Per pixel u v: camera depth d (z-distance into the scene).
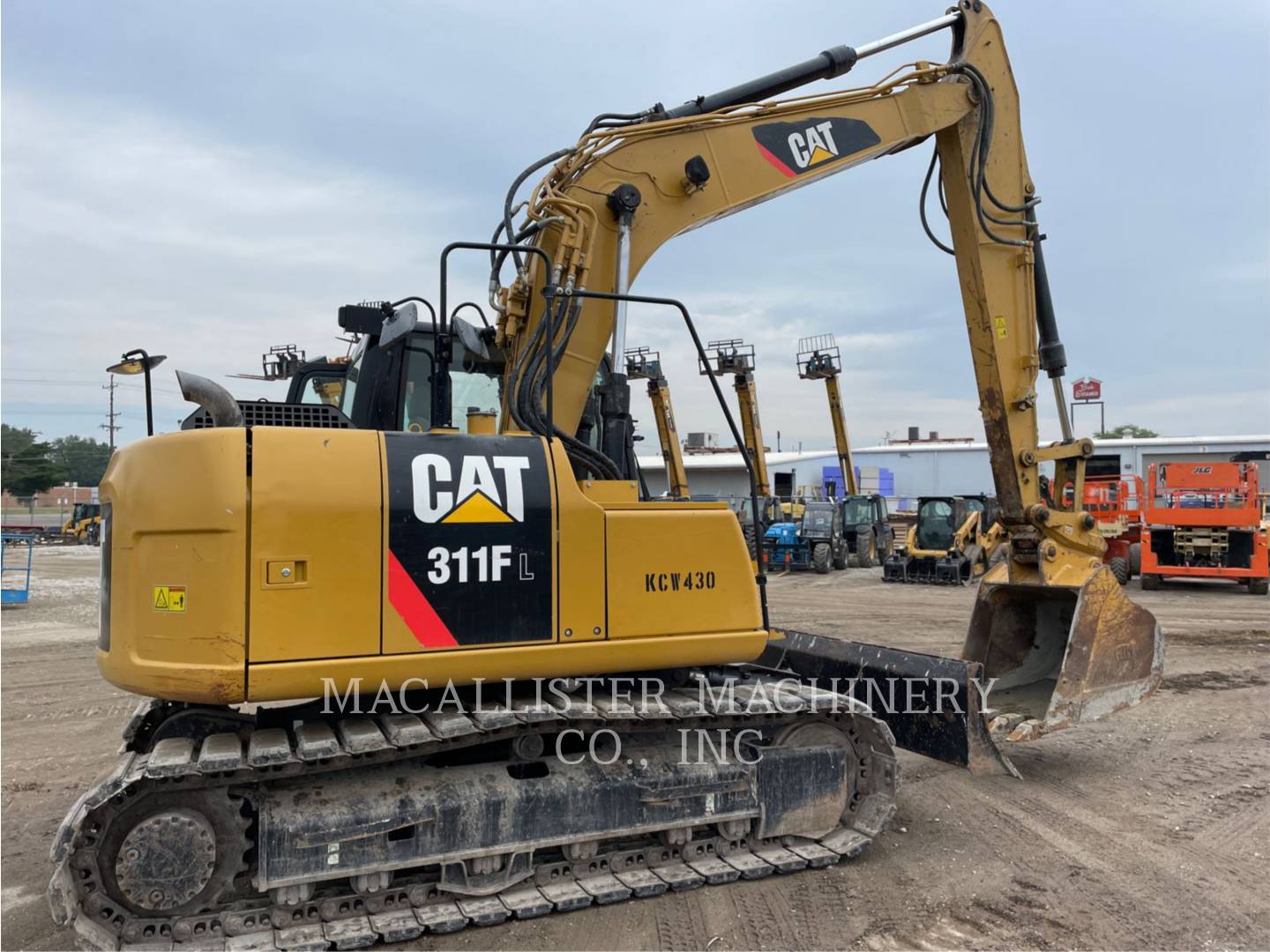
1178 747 6.53
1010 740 5.34
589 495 3.99
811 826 4.42
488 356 4.95
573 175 4.74
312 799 3.52
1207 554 16.98
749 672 5.55
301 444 3.45
